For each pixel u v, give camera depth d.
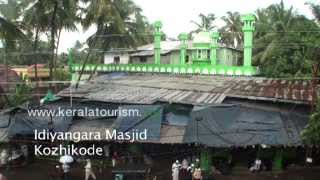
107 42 38.06
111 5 33.41
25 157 27.78
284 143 23.08
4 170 26.83
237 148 25.00
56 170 25.56
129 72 37.31
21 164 27.45
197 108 24.08
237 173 24.66
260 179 23.53
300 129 23.77
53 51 34.00
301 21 38.06
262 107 24.67
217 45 35.97
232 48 40.34
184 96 26.02
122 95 27.59
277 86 26.39
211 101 24.70
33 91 37.09
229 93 25.44
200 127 23.56
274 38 36.00
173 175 23.56
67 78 43.25
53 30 33.47
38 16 33.00
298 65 31.67
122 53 45.56
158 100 25.61
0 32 29.02
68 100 28.59
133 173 23.30
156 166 25.83
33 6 32.69
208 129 23.48
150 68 35.47
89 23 33.62
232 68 30.11
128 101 26.03
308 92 24.89
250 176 24.08
